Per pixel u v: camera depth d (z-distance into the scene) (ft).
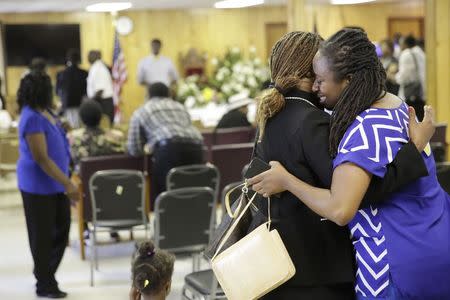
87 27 56.44
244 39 58.23
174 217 18.97
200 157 24.43
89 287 20.94
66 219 19.65
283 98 8.57
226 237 8.86
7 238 27.25
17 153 34.88
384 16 57.36
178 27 57.52
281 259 8.22
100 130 24.84
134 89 57.36
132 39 57.06
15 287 21.06
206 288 14.55
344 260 8.43
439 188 8.50
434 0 30.32
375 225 8.13
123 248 25.05
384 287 8.11
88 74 45.55
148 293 10.36
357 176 7.82
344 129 8.10
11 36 55.52
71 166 22.38
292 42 8.61
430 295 8.11
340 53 8.15
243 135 29.73
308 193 8.09
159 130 24.02
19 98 18.61
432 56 30.55
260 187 8.38
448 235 8.19
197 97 43.01
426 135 8.27
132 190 21.34
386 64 41.45
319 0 47.78
